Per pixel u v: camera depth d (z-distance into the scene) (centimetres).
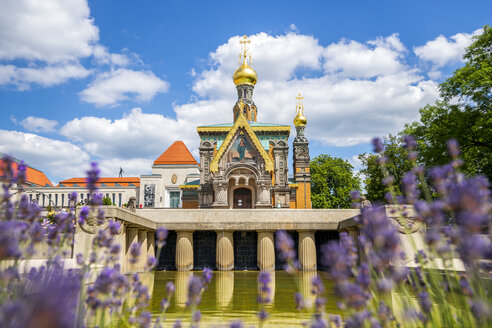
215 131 5500
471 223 200
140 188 7750
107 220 1320
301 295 303
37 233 388
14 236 313
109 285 334
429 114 3128
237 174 4897
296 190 5516
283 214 2439
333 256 220
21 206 397
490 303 253
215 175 4891
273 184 5262
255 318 747
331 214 2425
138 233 2225
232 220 2444
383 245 226
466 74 2852
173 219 2448
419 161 3073
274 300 1029
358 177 6500
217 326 604
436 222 296
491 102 2695
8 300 273
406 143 436
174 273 2211
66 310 128
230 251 2453
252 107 6419
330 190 6475
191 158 8062
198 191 5253
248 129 5025
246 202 5031
